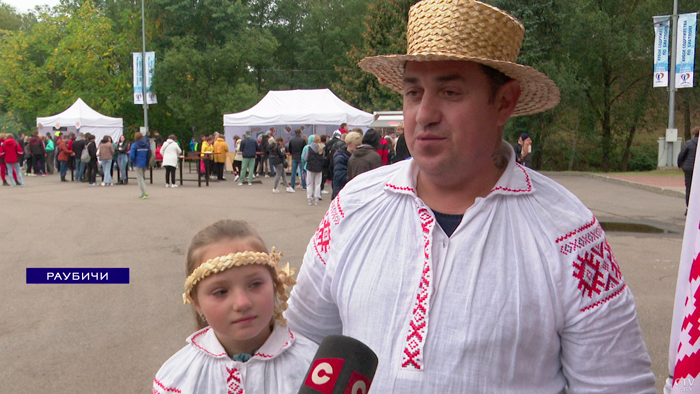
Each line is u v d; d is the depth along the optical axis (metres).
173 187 16.56
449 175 1.27
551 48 26.30
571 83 24.62
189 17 36.66
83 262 6.63
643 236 8.35
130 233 8.55
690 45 21.06
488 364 1.18
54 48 37.62
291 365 1.45
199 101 35.34
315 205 12.09
